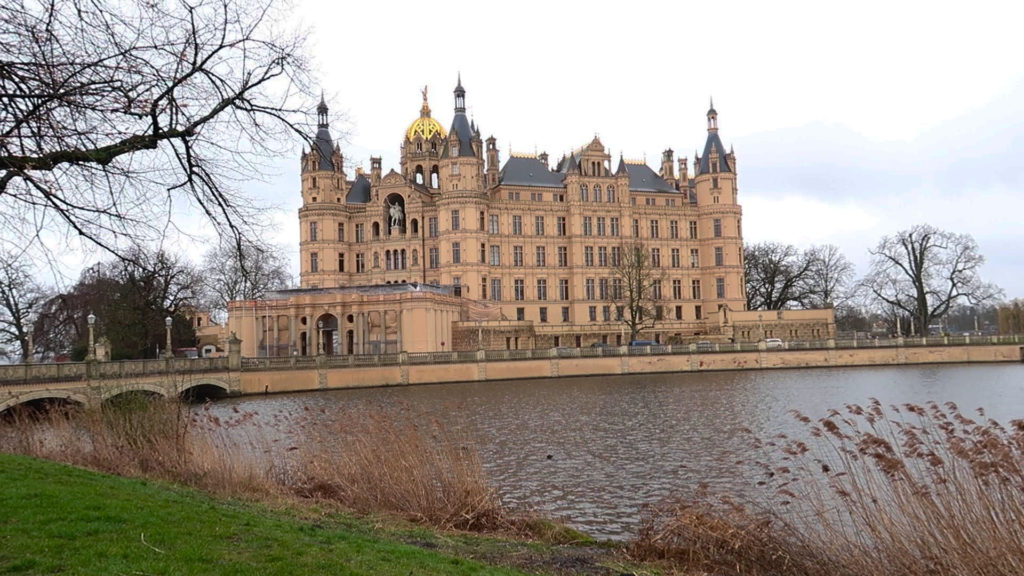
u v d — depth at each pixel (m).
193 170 14.98
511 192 126.38
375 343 100.94
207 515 15.39
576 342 117.69
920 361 99.94
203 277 114.12
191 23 13.91
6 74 11.77
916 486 15.72
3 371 44.25
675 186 142.38
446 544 17.23
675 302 130.88
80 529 13.11
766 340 102.81
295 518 18.12
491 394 67.56
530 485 28.95
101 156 13.08
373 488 21.48
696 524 17.08
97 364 51.25
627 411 51.47
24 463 20.00
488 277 120.25
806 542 16.50
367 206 125.56
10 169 11.71
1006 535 14.19
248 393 71.94
